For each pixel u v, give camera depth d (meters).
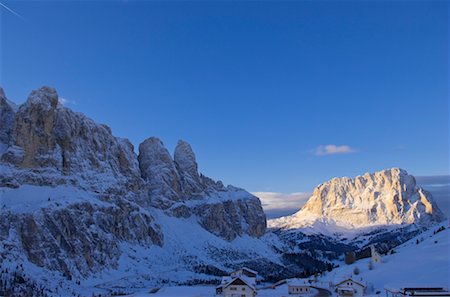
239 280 192.50
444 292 140.25
